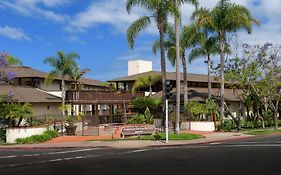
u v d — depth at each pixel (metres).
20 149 24.55
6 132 29.73
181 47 40.62
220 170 13.70
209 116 37.88
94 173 13.71
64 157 19.11
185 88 41.22
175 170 13.88
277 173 12.94
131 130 29.52
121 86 58.66
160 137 27.66
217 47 41.47
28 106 31.62
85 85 60.19
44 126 30.75
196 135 29.44
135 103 44.66
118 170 14.25
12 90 41.41
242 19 37.19
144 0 28.55
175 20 29.12
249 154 18.66
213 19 38.25
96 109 47.25
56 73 45.16
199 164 15.34
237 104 49.81
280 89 39.91
